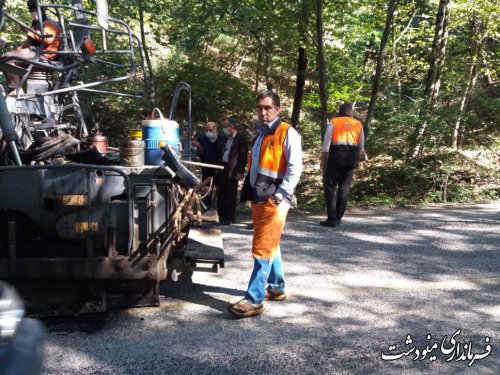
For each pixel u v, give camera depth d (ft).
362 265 18.72
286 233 23.86
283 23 41.27
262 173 14.03
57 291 13.64
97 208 13.58
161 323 13.66
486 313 14.34
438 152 37.06
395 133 37.55
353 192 35.14
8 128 13.61
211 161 26.58
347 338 12.76
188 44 42.16
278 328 13.37
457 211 29.53
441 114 36.40
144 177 14.23
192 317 14.06
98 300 13.83
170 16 41.55
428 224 25.70
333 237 23.02
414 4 55.62
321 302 15.16
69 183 13.62
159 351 12.08
